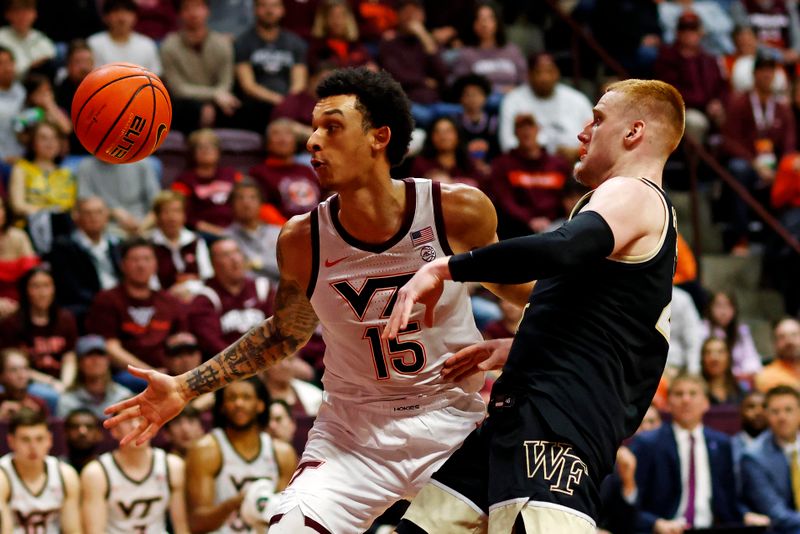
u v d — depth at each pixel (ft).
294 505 12.62
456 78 38.14
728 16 45.88
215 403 22.71
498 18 40.24
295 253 12.87
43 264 29.01
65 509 21.52
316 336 28.89
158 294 27.32
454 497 12.05
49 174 30.71
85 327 27.09
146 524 21.95
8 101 32.78
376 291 12.66
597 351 11.30
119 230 30.53
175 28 39.14
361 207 12.45
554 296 11.55
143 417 13.09
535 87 36.86
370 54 40.19
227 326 27.61
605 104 11.87
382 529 22.74
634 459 23.61
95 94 12.92
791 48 46.19
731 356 32.24
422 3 41.86
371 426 13.09
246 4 39.40
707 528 21.49
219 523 22.11
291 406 25.03
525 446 11.25
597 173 11.91
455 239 12.71
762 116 40.09
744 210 38.60
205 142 31.50
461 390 13.29
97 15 37.24
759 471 24.89
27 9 34.65
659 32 43.14
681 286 33.63
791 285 37.45
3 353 24.09
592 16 42.14
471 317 13.21
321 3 38.50
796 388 27.40
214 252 27.86
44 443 21.22
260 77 35.94
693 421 24.53
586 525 11.07
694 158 36.63
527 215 33.37
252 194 30.40
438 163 33.35
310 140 12.28
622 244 10.91
